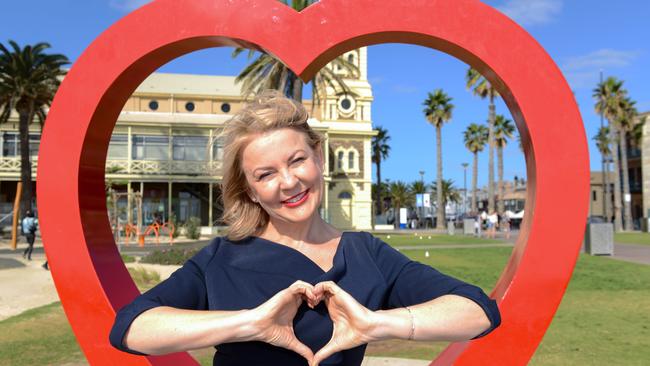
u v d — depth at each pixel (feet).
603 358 16.49
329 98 128.47
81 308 8.63
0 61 82.58
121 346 3.98
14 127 107.55
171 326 3.90
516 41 8.23
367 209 129.90
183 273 4.86
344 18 7.91
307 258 5.07
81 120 8.62
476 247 63.00
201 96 126.72
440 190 146.30
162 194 109.29
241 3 7.98
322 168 5.24
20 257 52.21
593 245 52.31
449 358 8.71
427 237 90.17
